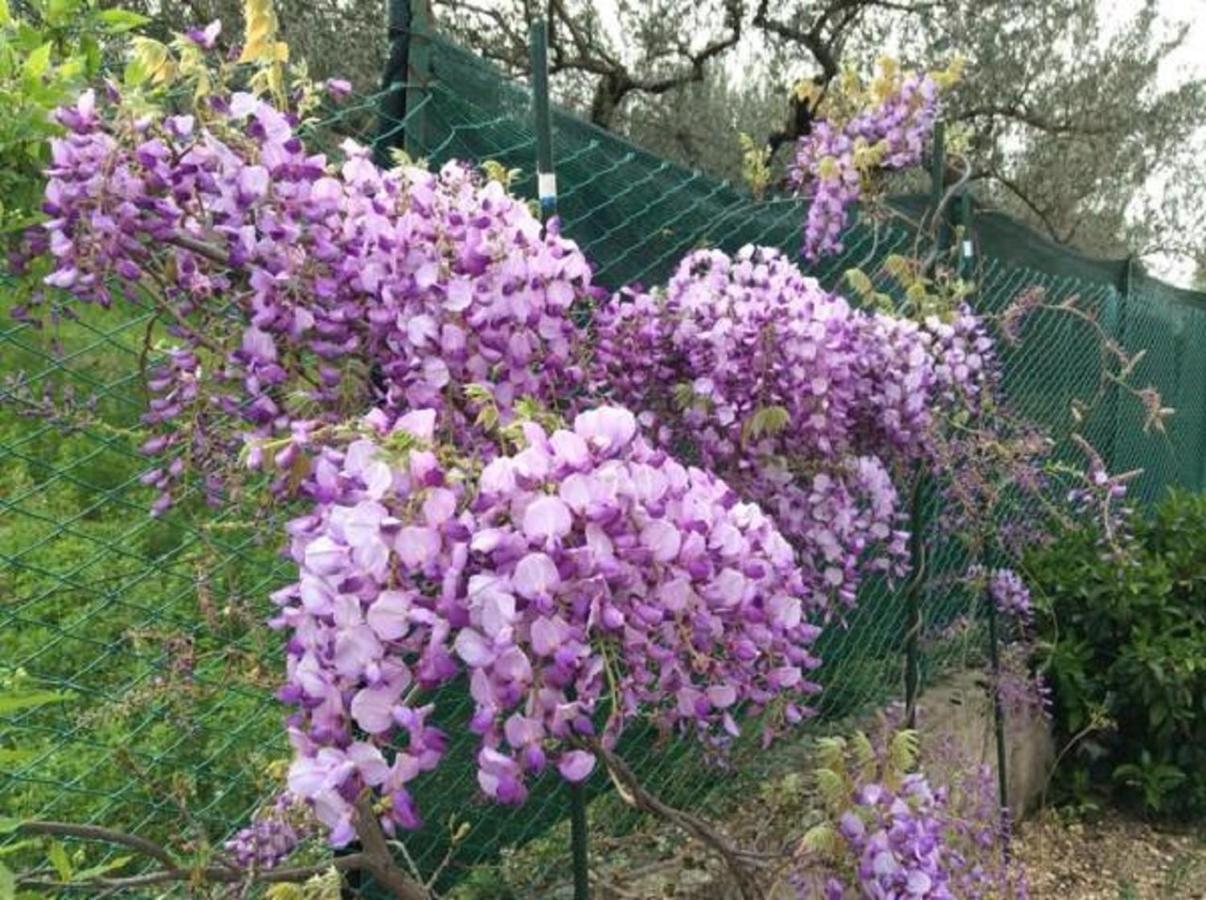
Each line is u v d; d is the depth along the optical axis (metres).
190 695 1.87
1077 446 5.31
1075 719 4.26
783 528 2.18
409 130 2.08
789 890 2.32
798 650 1.46
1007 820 3.30
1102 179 11.62
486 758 1.09
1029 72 10.48
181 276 1.50
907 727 3.06
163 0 3.29
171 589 2.86
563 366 1.62
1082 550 4.50
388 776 1.09
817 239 3.15
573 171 2.52
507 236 1.51
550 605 1.09
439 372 1.46
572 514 1.14
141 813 2.34
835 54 10.15
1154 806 4.18
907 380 2.54
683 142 10.27
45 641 2.69
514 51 8.70
